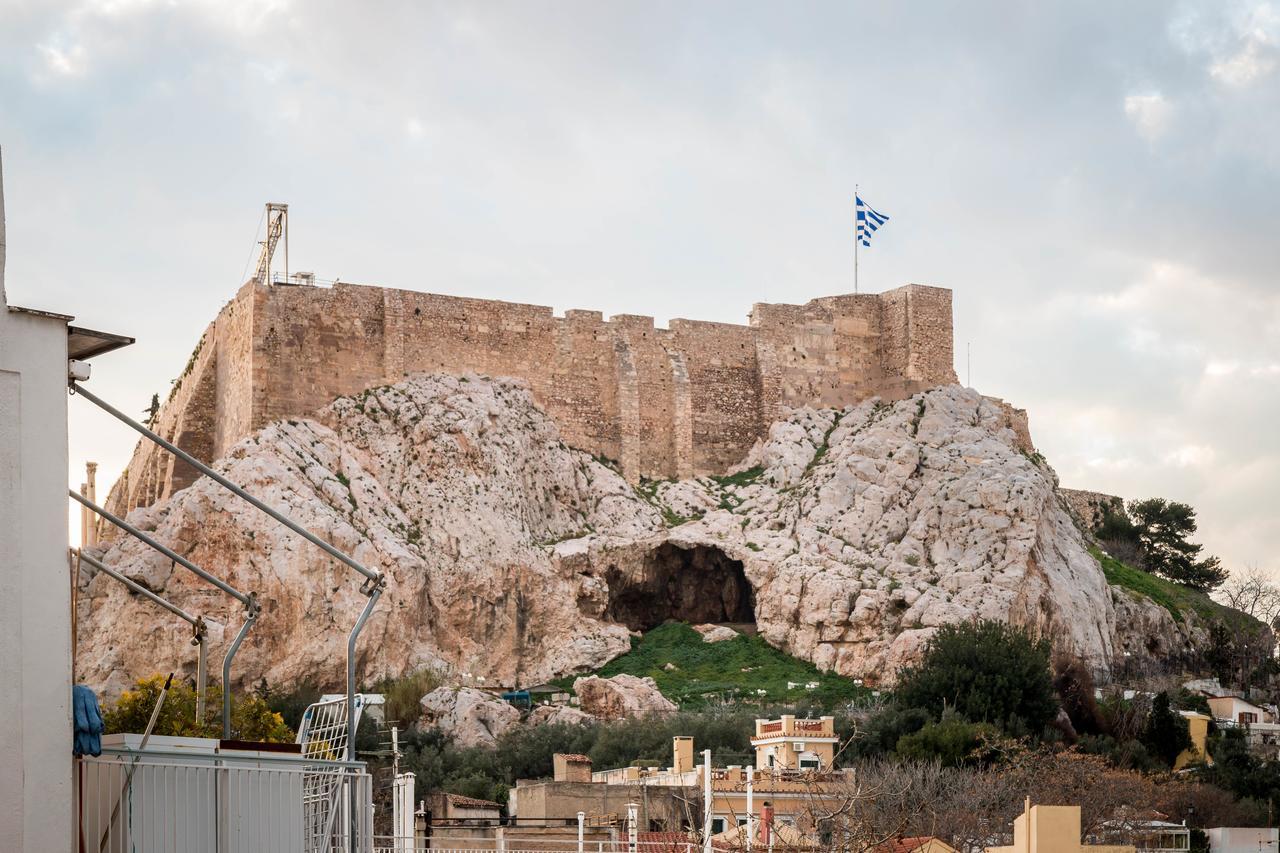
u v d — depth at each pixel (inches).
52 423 1083.9
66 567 1077.8
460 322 6033.5
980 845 3073.3
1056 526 6146.7
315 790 1451.8
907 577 5748.0
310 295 5767.7
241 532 5142.7
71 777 1064.8
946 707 4916.3
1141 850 3595.0
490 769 4517.7
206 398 5999.0
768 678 5502.0
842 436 6481.3
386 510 5477.4
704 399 6555.1
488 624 5472.4
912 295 6756.9
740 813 3129.9
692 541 5949.8
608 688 5241.1
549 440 6023.6
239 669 5004.9
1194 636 6604.3
